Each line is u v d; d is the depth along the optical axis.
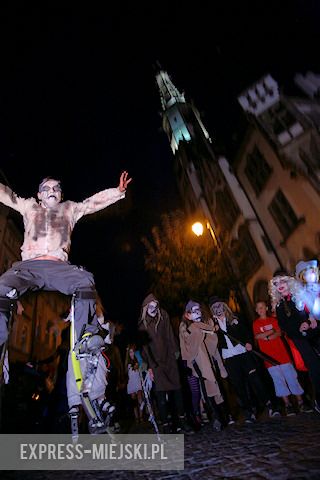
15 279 2.68
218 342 6.09
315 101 14.70
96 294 2.98
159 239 16.45
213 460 3.14
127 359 9.08
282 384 5.87
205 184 24.91
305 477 2.19
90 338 2.66
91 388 2.77
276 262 17.06
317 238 14.39
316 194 14.04
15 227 18.89
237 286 19.75
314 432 3.54
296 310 4.68
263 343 6.33
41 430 6.39
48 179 3.43
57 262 2.92
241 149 19.31
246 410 5.50
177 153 32.44
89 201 3.54
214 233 22.27
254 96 16.50
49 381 8.70
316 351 4.61
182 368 6.58
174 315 15.40
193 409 5.75
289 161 14.80
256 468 2.61
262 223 18.33
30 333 20.30
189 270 15.57
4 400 6.84
